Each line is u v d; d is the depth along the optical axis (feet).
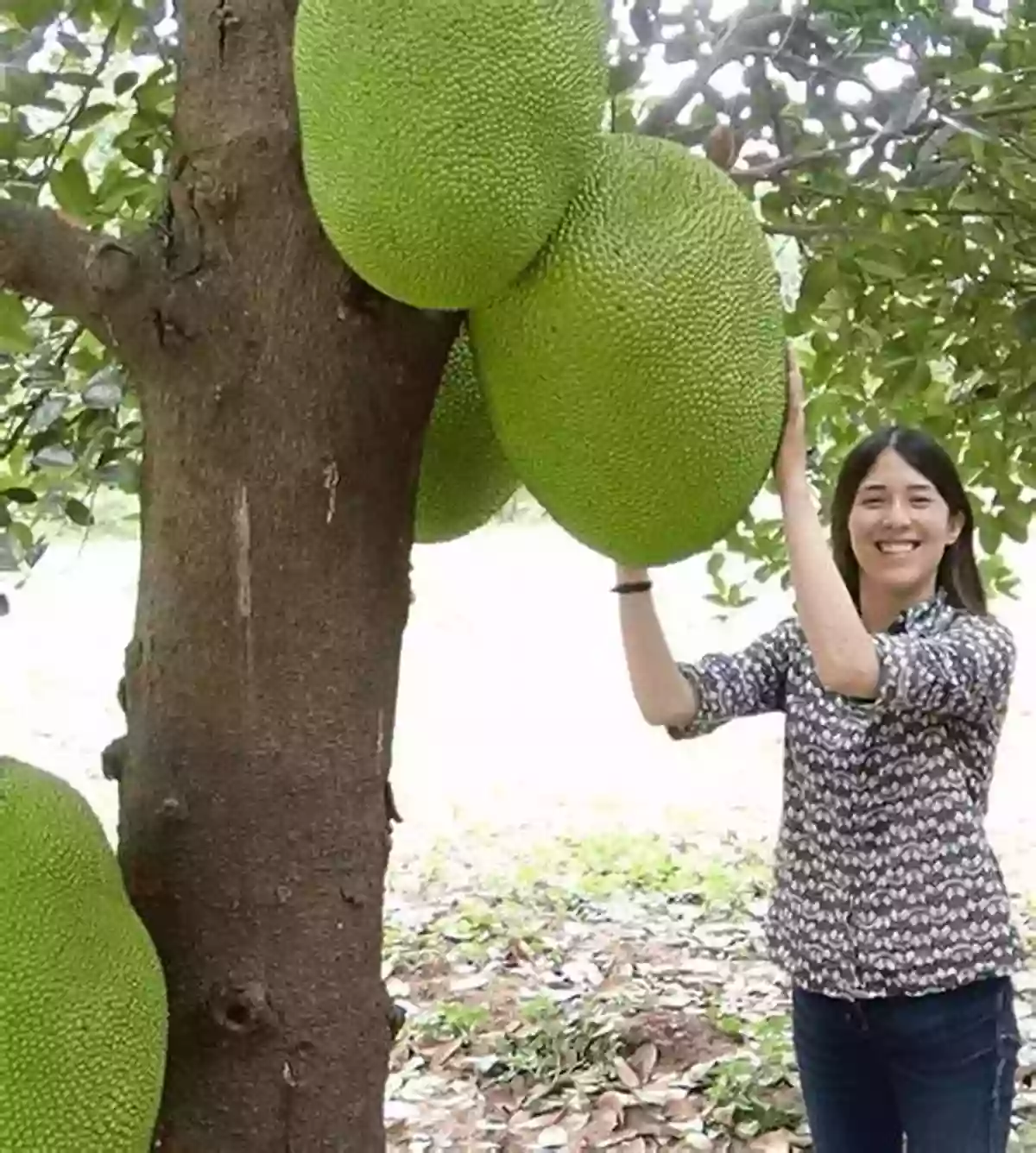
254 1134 4.64
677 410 4.66
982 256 9.28
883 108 7.72
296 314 4.57
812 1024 8.51
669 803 25.30
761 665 8.77
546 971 16.71
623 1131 12.54
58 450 8.50
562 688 34.09
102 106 8.34
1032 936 16.93
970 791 8.14
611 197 4.68
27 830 4.27
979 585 8.79
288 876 4.65
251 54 4.60
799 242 9.64
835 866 8.14
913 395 10.62
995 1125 8.09
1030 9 7.55
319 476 4.61
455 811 24.90
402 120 4.15
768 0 7.07
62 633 37.47
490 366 4.87
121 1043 4.18
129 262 4.47
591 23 4.54
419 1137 12.69
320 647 4.66
